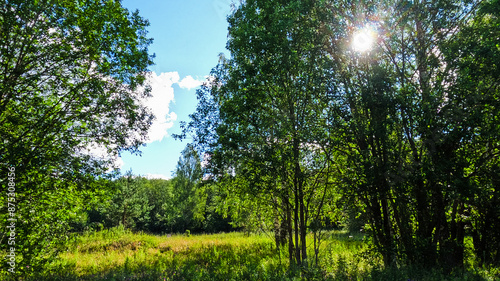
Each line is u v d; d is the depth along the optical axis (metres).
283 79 9.55
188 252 17.27
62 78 9.80
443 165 7.25
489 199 8.06
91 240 19.95
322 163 9.88
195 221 46.06
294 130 9.01
